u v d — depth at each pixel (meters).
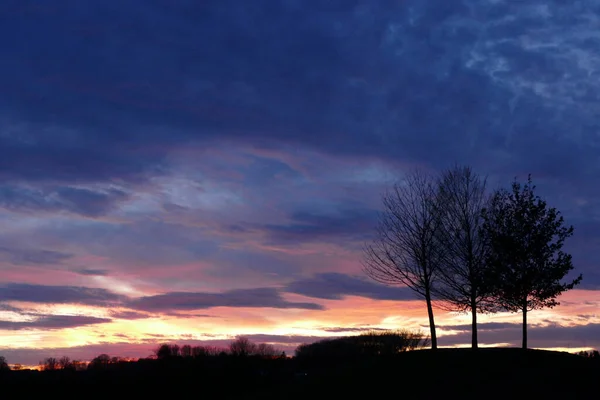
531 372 21.22
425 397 20.05
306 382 25.09
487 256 26.44
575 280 25.44
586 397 18.84
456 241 27.64
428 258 28.27
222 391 33.56
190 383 35.72
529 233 25.58
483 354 23.86
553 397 18.89
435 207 28.86
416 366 23.39
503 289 25.52
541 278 25.02
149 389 35.84
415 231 28.94
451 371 22.17
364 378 23.19
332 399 21.77
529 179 26.61
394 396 20.72
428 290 27.97
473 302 27.00
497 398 19.12
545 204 26.06
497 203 26.81
